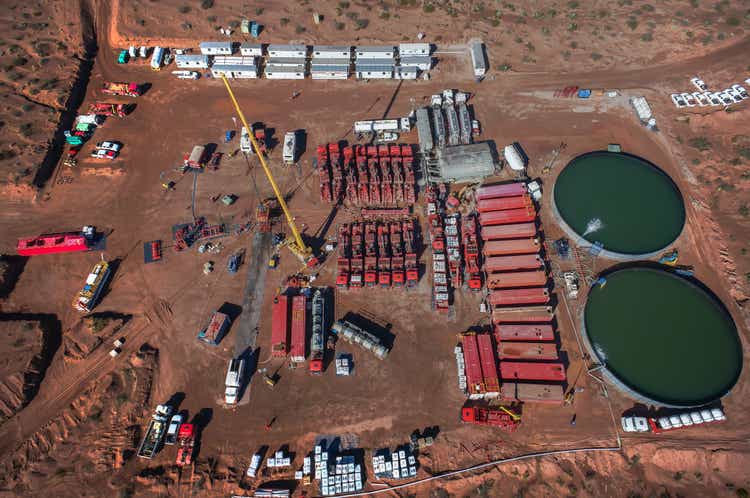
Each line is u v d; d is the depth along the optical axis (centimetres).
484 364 8275
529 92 11762
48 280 9175
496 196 9962
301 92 11725
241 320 8912
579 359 8556
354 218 10025
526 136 11106
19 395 7869
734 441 7756
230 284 9275
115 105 11162
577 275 9325
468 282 9144
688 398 8125
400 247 9588
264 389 8281
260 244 9694
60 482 7325
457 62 12206
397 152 10544
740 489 7394
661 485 7544
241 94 11669
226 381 8100
